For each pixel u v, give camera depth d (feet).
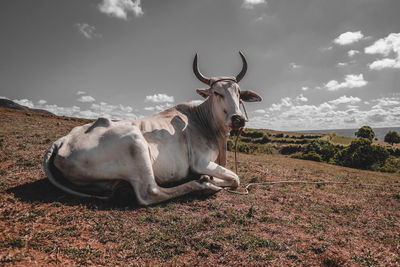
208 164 15.19
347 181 28.81
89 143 12.50
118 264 7.90
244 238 9.82
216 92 16.06
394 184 29.99
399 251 10.18
